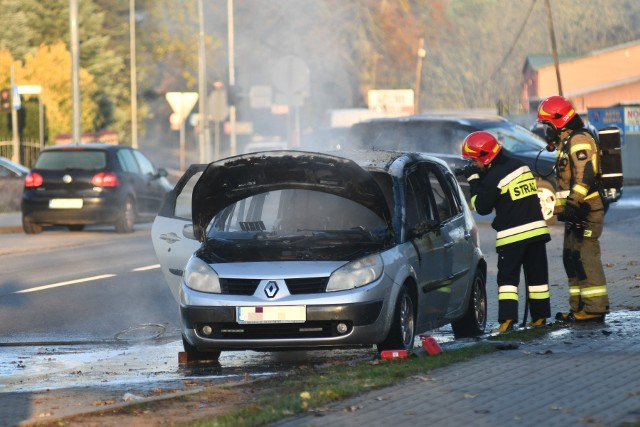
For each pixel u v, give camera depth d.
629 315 19.45
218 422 11.66
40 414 13.18
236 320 16.09
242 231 17.72
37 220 40.81
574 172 18.44
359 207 17.94
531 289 19.00
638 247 31.56
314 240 16.84
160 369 17.00
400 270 16.56
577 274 18.72
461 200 19.75
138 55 129.62
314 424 11.26
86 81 92.69
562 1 143.62
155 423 12.19
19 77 85.00
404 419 11.33
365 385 13.14
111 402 13.70
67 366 17.50
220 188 17.31
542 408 11.56
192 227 18.50
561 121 18.69
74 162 40.97
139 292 25.59
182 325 16.75
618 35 141.50
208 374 16.39
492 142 18.77
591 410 11.38
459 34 145.50
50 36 108.94
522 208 18.73
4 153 75.94
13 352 18.92
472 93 144.25
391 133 42.06
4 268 30.61
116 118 112.62
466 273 19.17
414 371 13.96
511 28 145.12
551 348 15.73
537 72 126.12
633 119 79.12
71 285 26.80
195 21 128.25
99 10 127.75
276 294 16.05
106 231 43.31
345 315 15.93
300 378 14.55
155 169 44.59
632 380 12.88
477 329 19.75
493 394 12.38
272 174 17.02
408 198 17.80
